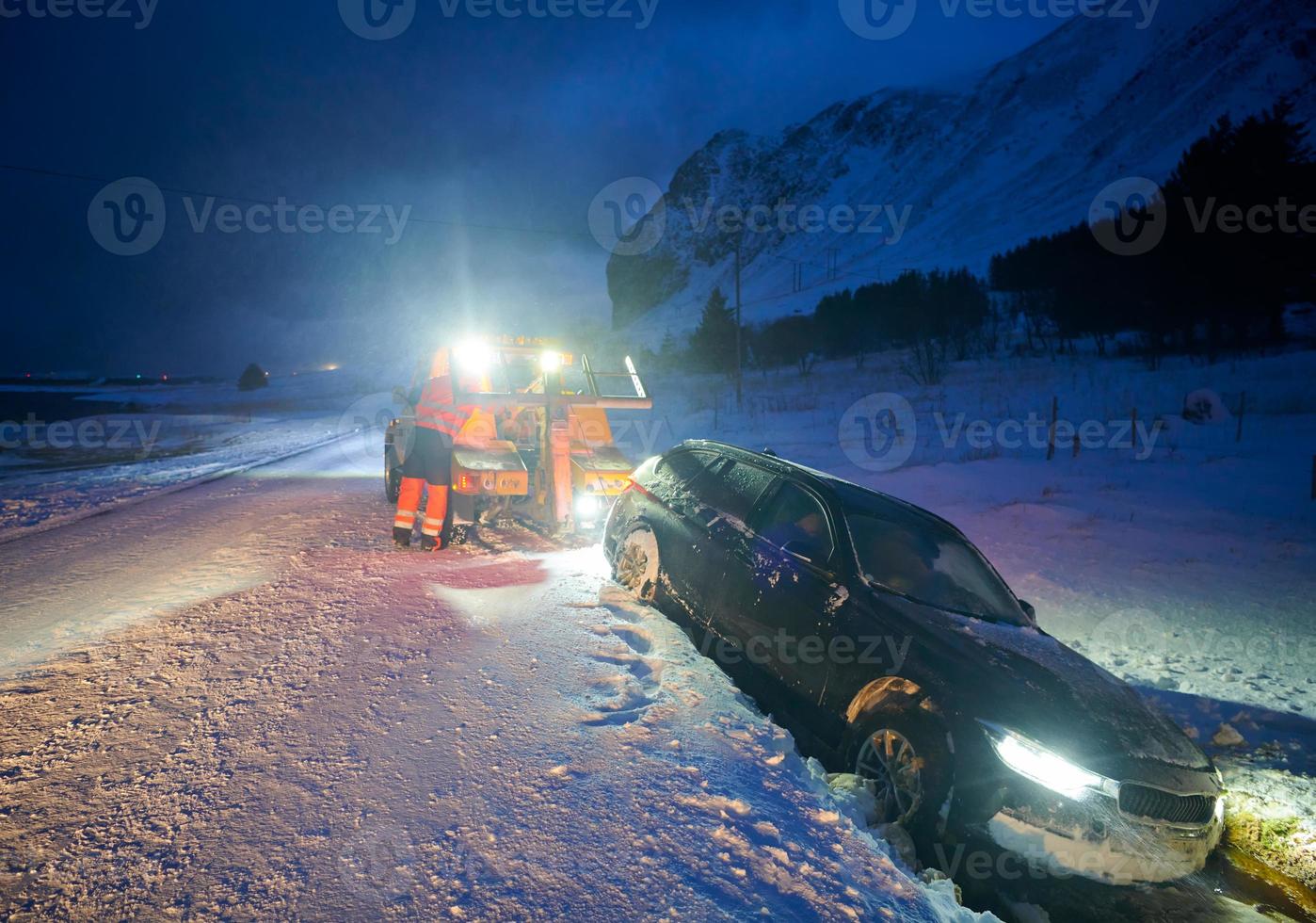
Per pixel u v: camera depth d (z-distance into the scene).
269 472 14.83
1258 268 27.78
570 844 2.65
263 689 3.78
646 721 3.64
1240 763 4.82
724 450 5.97
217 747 3.19
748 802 3.08
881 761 3.78
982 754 3.50
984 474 14.73
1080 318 36.22
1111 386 26.02
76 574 6.25
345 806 2.79
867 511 4.90
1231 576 8.34
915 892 2.74
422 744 3.28
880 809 3.70
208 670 4.04
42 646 4.43
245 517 9.20
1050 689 3.74
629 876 2.51
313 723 3.42
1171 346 31.08
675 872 2.56
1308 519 10.52
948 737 3.59
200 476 14.08
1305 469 13.64
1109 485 13.20
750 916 2.40
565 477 8.30
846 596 4.37
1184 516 11.00
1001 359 36.81
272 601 5.31
